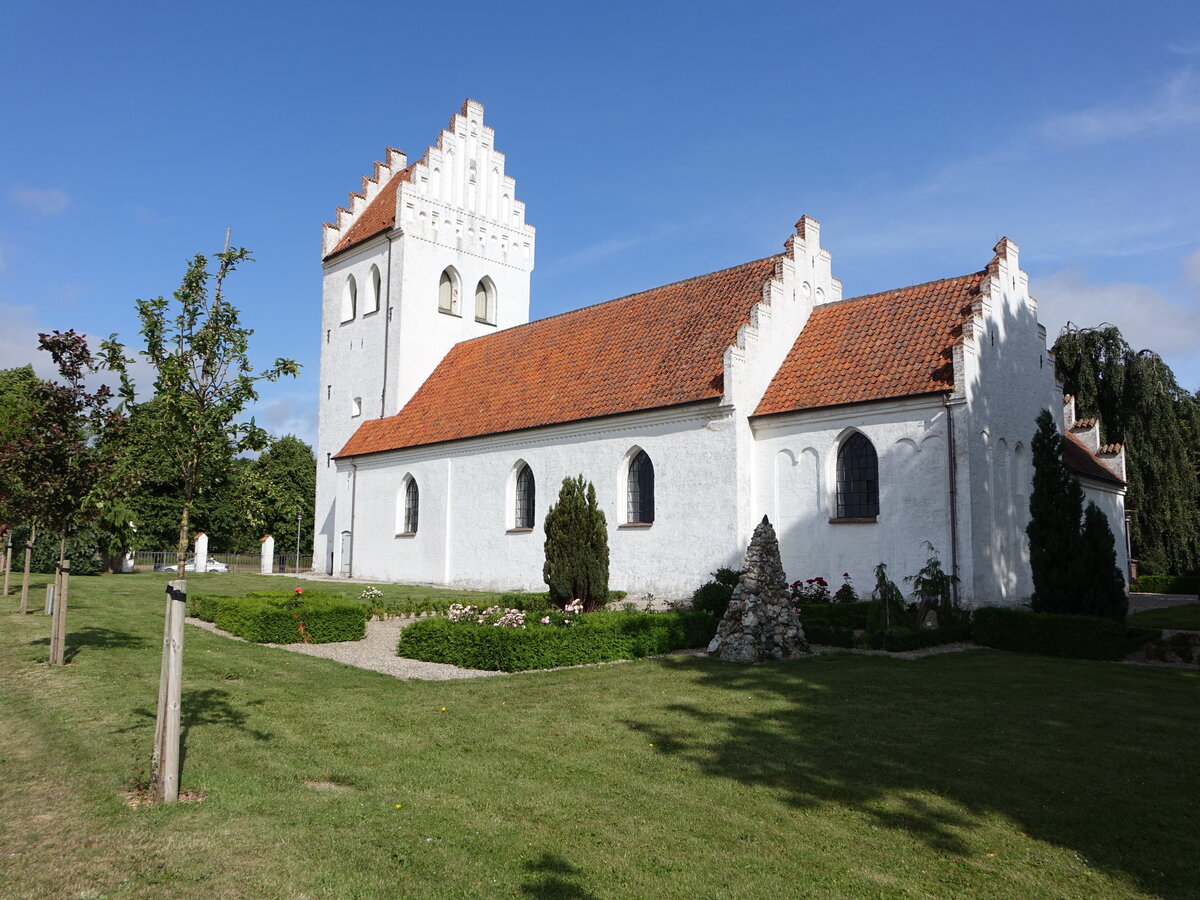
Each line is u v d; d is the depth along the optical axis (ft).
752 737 35.42
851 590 77.92
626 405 97.04
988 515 76.74
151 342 33.22
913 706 41.45
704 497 89.04
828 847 23.94
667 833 24.77
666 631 60.03
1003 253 84.99
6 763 30.17
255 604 67.26
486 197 152.05
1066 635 60.44
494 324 151.64
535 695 43.65
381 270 143.74
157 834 23.71
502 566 109.81
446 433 119.96
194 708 38.96
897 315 89.97
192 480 33.32
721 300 103.50
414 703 41.29
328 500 149.79
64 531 49.52
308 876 21.29
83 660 51.34
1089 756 32.86
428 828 24.73
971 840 24.57
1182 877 22.25
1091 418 145.48
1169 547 151.23
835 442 83.05
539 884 21.17
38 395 47.73
